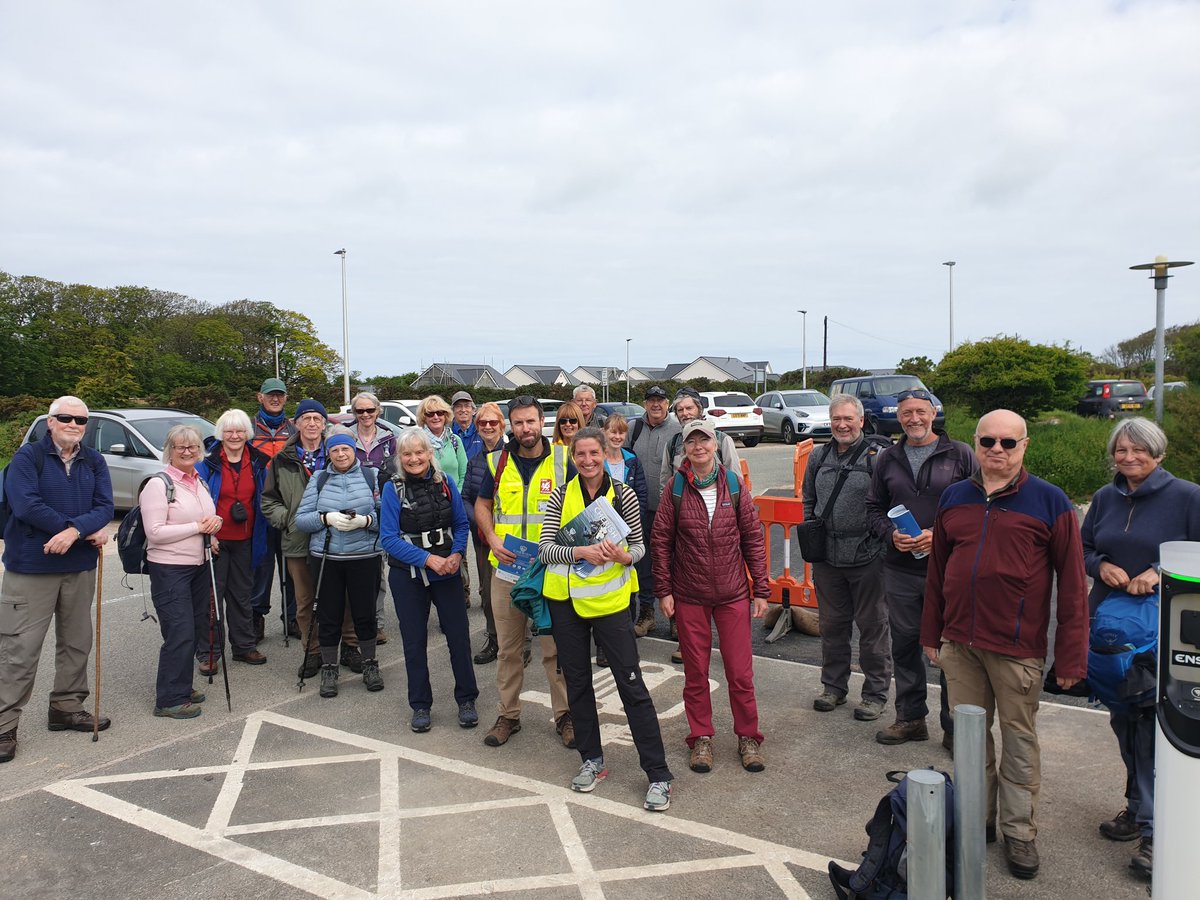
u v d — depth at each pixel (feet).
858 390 71.61
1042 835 11.82
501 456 15.72
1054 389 62.39
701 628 14.26
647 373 330.34
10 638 14.84
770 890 10.60
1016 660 10.81
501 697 15.49
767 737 15.43
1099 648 11.14
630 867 11.18
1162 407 41.11
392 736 15.85
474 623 23.66
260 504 19.67
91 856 11.68
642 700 12.97
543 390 156.76
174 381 182.80
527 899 10.50
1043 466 41.73
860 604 15.97
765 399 84.94
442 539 15.88
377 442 23.07
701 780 13.73
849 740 15.21
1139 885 10.59
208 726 16.39
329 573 17.81
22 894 10.78
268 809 12.98
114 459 39.17
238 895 10.71
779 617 21.89
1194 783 8.25
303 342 214.48
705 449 13.92
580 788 13.41
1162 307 40.29
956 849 9.52
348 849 11.76
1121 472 12.14
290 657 21.01
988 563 10.97
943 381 67.41
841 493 15.80
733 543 14.17
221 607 19.39
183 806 13.09
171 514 16.76
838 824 12.22
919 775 9.31
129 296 205.16
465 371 266.36
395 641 22.34
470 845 11.83
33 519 14.67
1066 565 10.66
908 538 13.73
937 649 12.06
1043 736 15.20
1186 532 11.35
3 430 83.87
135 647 21.65
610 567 13.07
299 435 20.07
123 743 15.56
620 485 13.82
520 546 15.06
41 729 16.25
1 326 169.78
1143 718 11.16
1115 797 12.89
